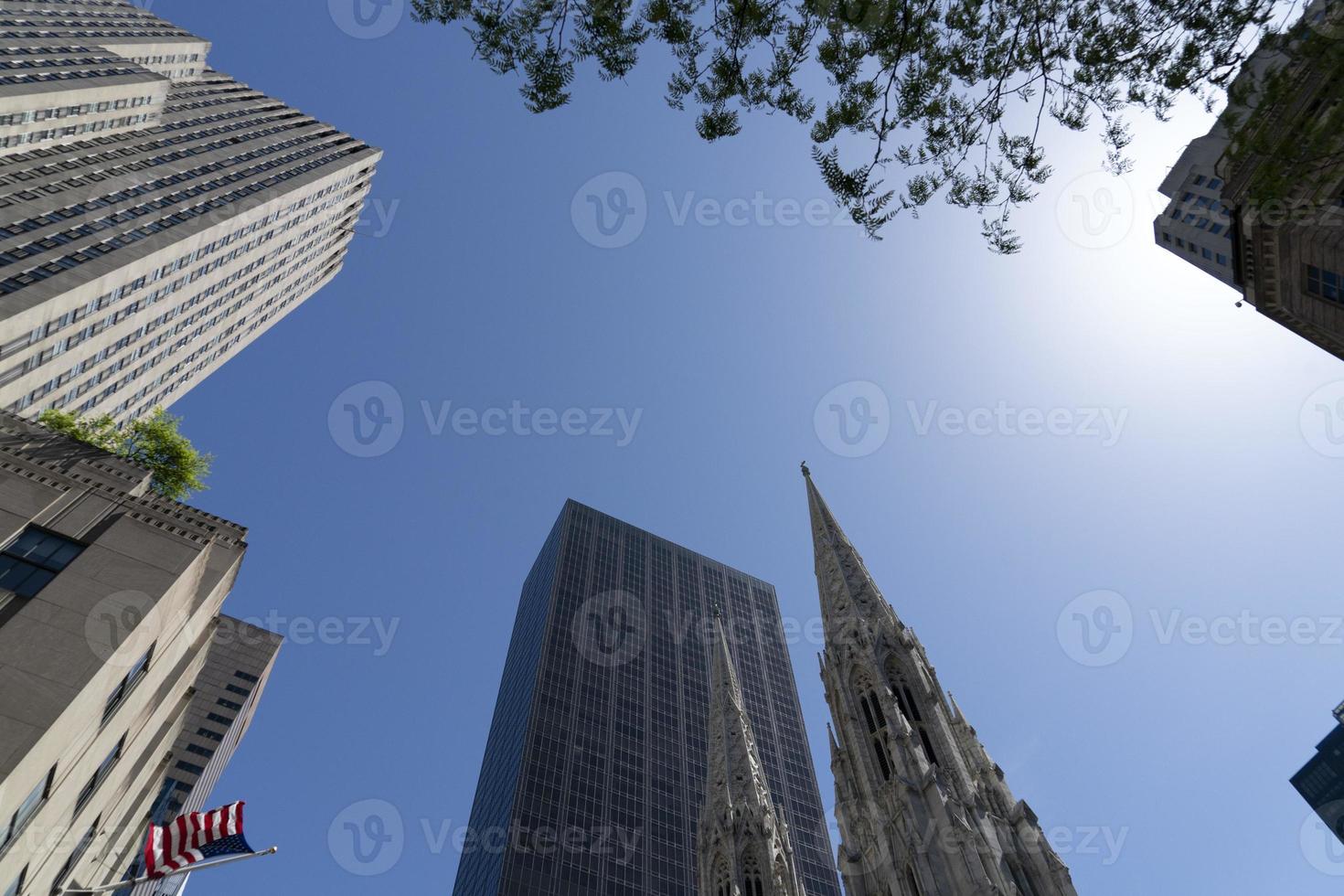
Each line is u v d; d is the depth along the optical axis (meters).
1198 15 18.23
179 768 99.19
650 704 130.75
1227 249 118.62
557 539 157.25
